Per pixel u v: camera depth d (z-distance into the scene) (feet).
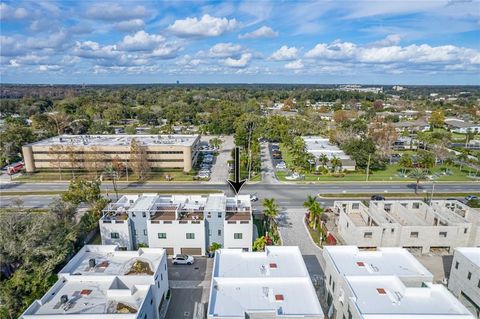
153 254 134.00
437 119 566.36
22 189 270.26
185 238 169.17
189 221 166.91
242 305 97.45
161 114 639.76
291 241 183.21
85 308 100.17
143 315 100.99
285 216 217.36
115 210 175.52
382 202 199.21
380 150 363.15
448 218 183.01
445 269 158.10
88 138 359.25
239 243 170.71
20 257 133.49
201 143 451.53
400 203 199.31
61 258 130.82
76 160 312.29
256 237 187.21
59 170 310.45
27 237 134.92
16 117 572.51
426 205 193.88
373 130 438.40
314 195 259.39
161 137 368.89
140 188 274.98
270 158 380.78
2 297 114.01
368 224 186.19
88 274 119.24
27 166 311.06
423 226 169.07
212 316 90.22
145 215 169.78
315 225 197.77
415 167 329.72
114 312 98.48
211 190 269.23
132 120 650.02
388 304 97.40
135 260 127.85
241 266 119.34
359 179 302.45
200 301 134.41
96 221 182.91
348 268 118.11
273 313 90.79
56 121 481.46
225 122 515.91
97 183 205.05
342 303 109.60
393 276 108.47
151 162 325.62
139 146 308.81
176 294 138.92
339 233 191.72
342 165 327.06
